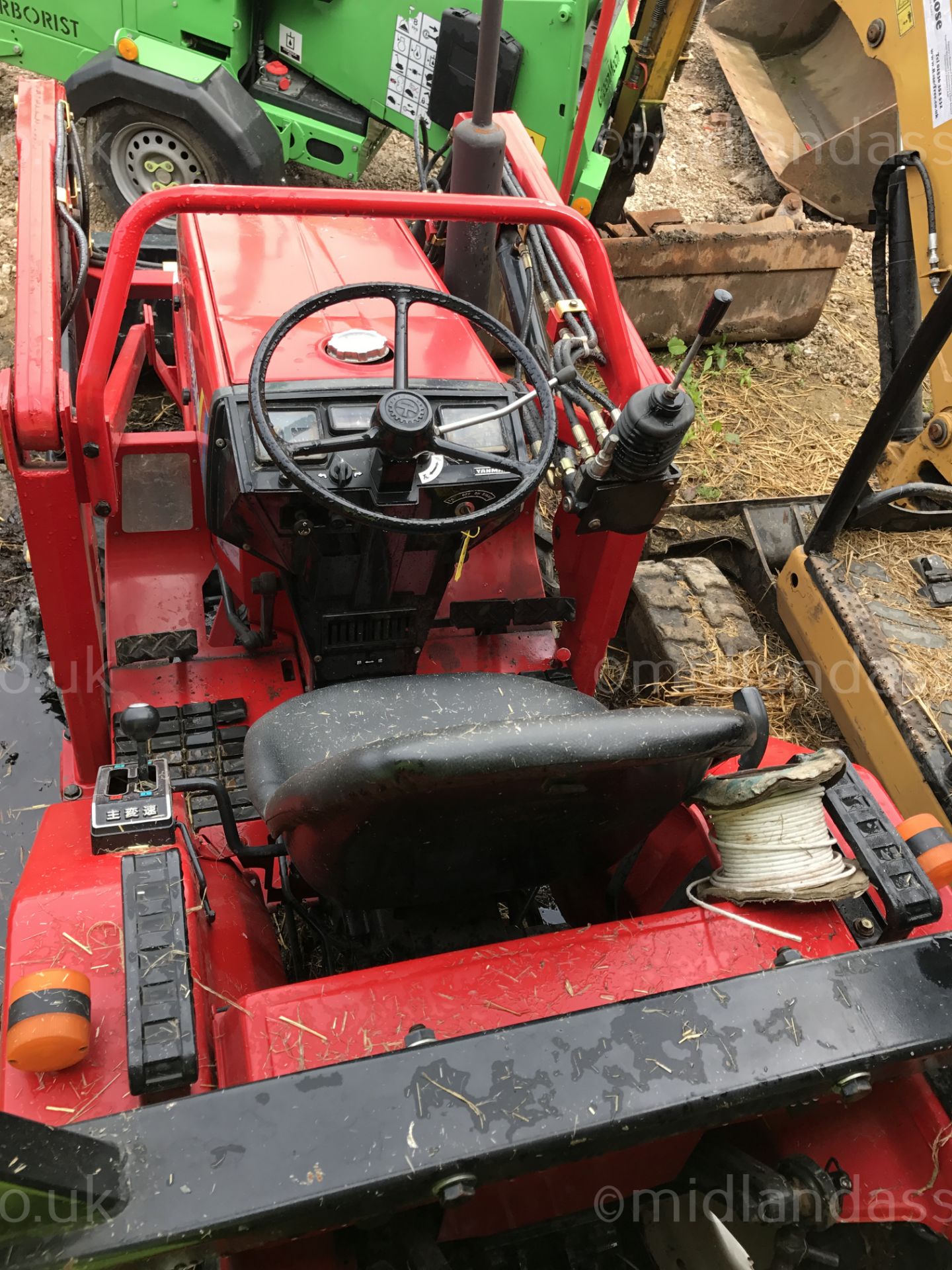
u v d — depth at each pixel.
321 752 1.77
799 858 1.67
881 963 1.47
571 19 4.08
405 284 2.07
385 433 1.87
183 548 2.66
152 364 3.58
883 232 3.68
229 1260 1.42
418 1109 1.24
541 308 2.82
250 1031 1.42
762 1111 1.40
